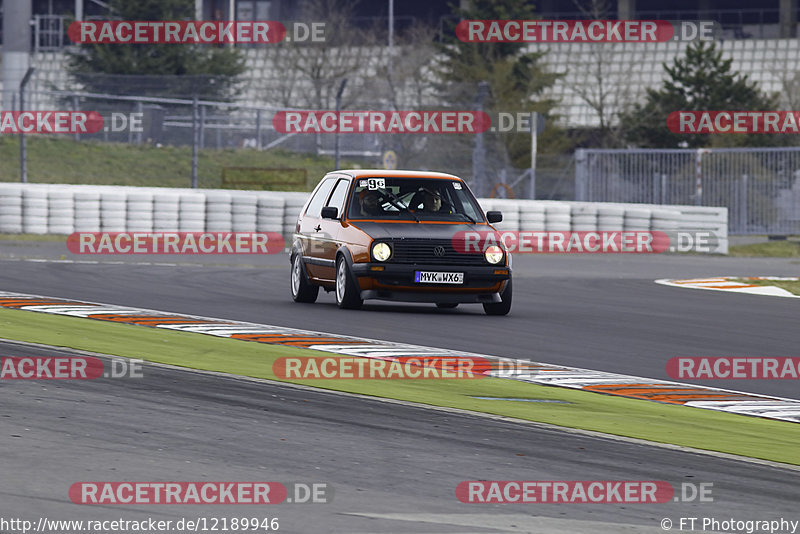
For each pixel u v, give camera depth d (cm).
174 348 4056
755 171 12156
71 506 2077
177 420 2833
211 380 3444
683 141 18912
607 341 4634
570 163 14775
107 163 14238
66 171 13750
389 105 14825
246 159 14950
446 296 5147
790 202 12050
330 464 2462
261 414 2966
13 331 4284
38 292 5644
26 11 16538
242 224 10019
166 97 16688
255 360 3859
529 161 18225
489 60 19750
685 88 19612
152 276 6756
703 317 5631
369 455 2561
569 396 3484
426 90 15825
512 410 3219
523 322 5119
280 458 2497
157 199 9850
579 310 5741
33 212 9594
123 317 4819
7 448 2467
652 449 2811
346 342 4297
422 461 2528
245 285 6469
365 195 5416
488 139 15600
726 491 2405
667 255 10575
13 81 16488
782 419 3294
